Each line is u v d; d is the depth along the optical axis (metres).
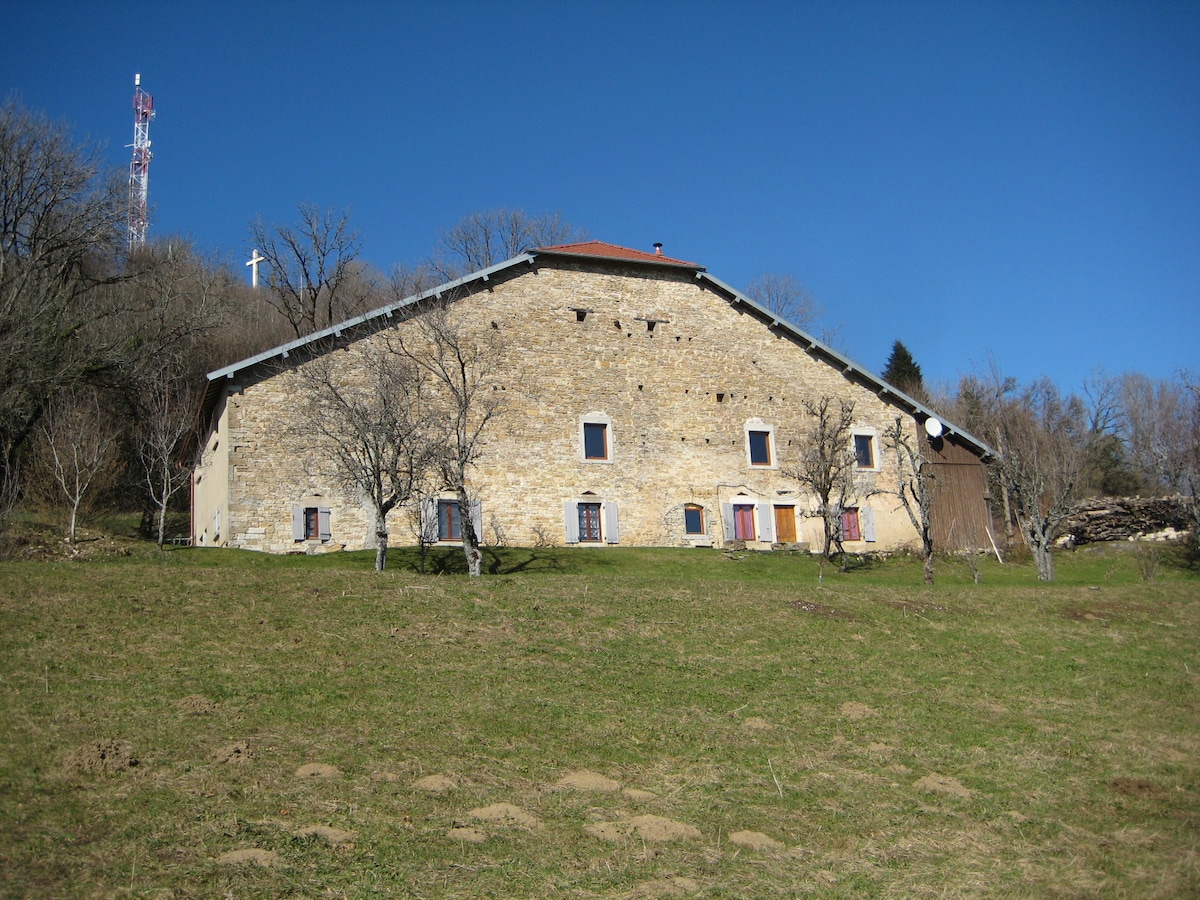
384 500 26.31
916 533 33.75
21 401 30.45
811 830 10.39
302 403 26.86
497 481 28.89
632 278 31.84
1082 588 23.00
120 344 34.31
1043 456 41.28
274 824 9.26
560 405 30.08
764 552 30.98
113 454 35.16
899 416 33.78
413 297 28.47
